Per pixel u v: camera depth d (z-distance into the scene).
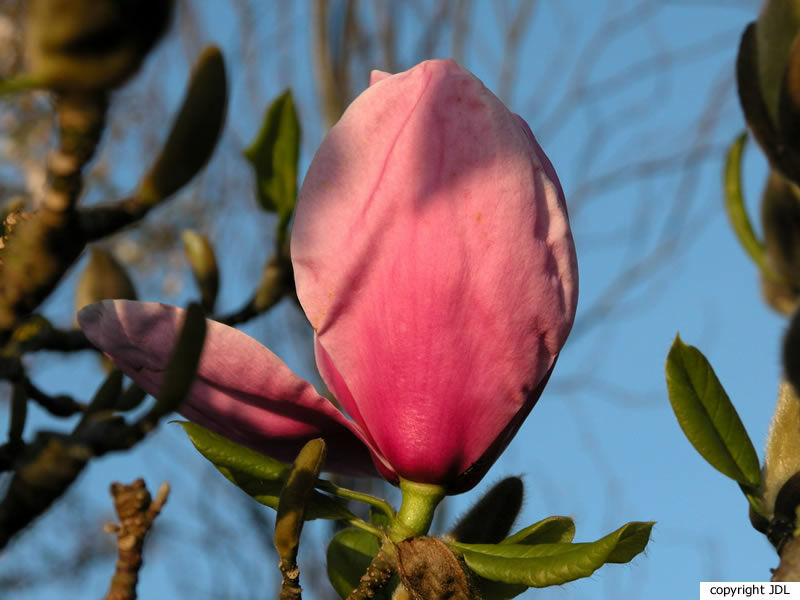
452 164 0.52
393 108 0.52
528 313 0.52
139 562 0.46
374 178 0.52
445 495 0.53
